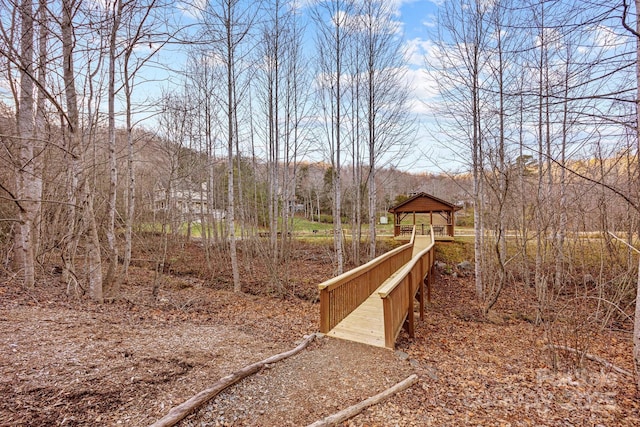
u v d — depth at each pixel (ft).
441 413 9.16
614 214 20.76
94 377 8.56
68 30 16.51
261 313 22.25
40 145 19.65
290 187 54.08
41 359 9.09
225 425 7.66
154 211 37.81
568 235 24.49
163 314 17.75
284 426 7.86
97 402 7.55
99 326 12.98
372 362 11.99
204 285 32.24
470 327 21.71
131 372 9.18
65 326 12.31
